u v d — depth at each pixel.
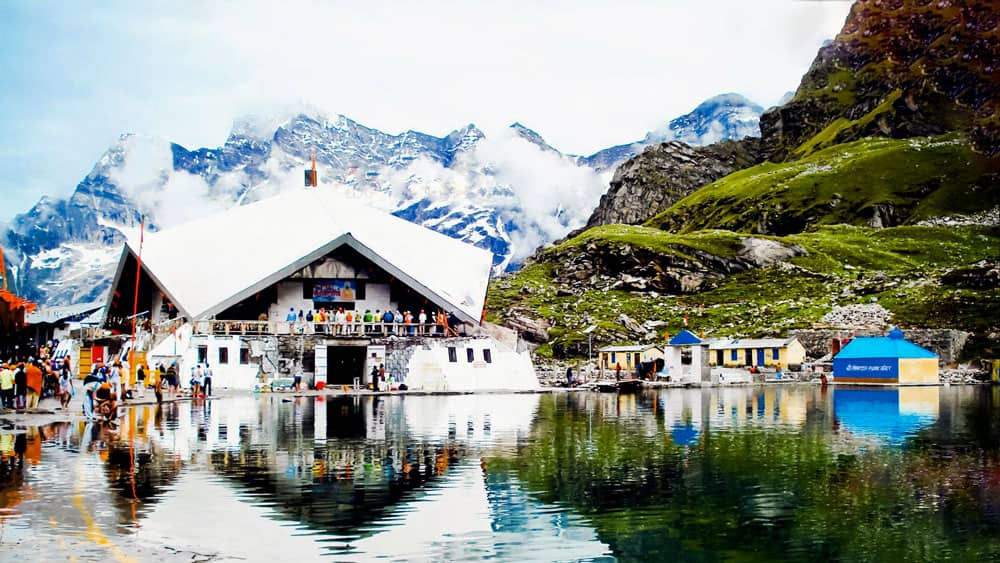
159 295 89.44
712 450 31.73
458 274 91.56
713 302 146.88
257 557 17.09
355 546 18.08
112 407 40.34
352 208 98.06
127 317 94.75
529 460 29.00
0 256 78.38
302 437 34.66
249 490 23.14
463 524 20.02
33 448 30.20
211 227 92.31
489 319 133.00
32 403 44.91
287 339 74.31
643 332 127.81
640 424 41.47
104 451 29.67
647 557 17.77
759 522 20.58
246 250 86.81
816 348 117.06
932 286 139.00
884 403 58.44
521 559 17.52
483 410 50.62
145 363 66.88
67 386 46.00
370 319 79.69
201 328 73.81
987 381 95.38
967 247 182.88
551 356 120.06
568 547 18.36
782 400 62.16
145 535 18.28
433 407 53.16
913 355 91.75
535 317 133.62
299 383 73.25
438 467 27.25
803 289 149.25
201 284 81.00
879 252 175.25
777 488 24.28
